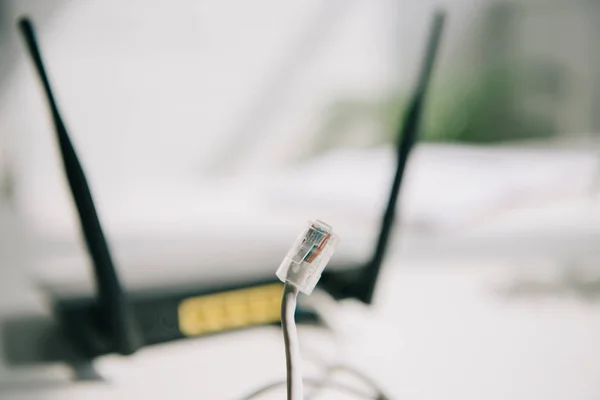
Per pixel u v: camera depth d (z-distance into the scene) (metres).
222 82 0.88
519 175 0.71
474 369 0.43
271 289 0.45
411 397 0.41
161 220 0.62
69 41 0.76
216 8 0.84
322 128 0.95
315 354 0.44
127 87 0.81
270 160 0.94
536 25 0.98
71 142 0.39
